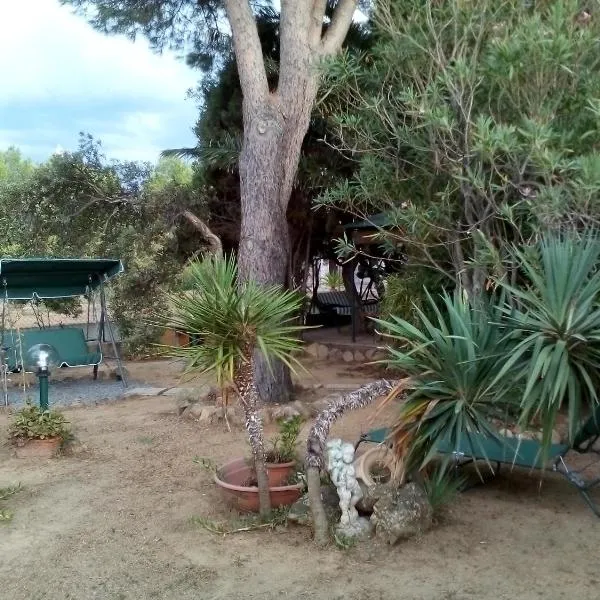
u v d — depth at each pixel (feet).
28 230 40.86
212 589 12.46
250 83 27.91
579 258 12.10
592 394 11.93
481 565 13.04
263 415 25.40
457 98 17.42
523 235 18.44
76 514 16.37
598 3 18.06
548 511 15.85
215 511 16.19
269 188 27.91
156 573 13.14
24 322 50.62
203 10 38.96
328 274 61.67
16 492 17.97
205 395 28.32
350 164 35.76
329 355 43.42
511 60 16.61
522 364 12.55
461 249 20.36
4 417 27.94
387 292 31.96
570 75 17.33
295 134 28.22
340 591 12.19
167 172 46.88
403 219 20.17
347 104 22.41
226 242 43.37
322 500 14.62
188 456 21.15
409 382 13.82
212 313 13.69
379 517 13.91
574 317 11.78
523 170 16.66
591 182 14.67
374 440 17.48
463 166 18.13
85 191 40.37
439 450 14.84
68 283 36.19
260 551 13.84
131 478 19.06
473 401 13.35
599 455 17.94
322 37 29.99
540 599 11.75
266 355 13.12
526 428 13.06
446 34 19.38
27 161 142.51
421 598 11.84
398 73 20.68
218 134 39.29
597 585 12.23
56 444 21.48
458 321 13.47
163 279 42.29
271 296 14.62
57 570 13.39
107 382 36.68
